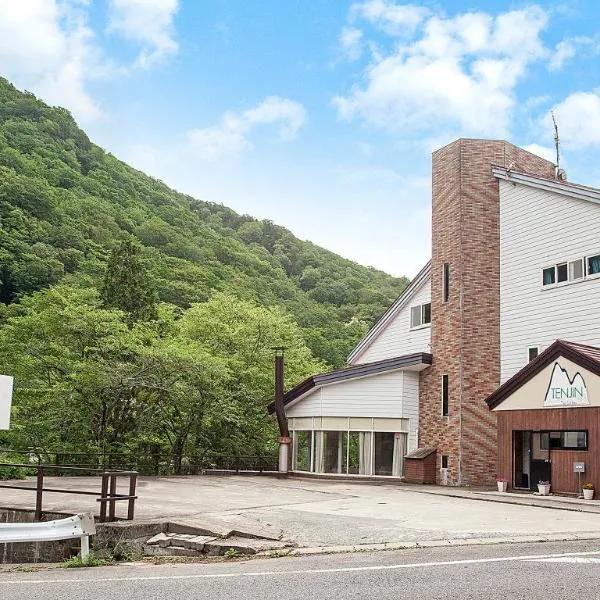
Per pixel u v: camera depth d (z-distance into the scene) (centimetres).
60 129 9219
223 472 2998
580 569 810
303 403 2883
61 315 2717
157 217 7656
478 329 2450
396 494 2019
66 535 986
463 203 2511
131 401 2864
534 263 2339
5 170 5881
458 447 2391
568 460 1927
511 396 2128
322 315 6372
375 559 921
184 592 707
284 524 1266
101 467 2527
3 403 1073
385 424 2638
